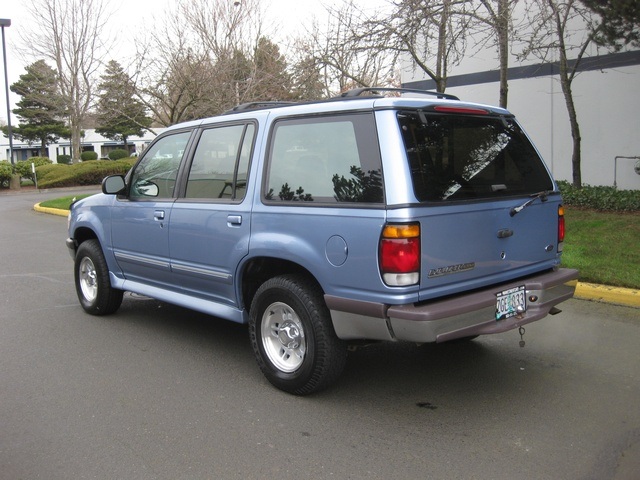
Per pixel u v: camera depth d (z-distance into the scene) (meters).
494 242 4.11
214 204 4.88
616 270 7.27
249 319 4.65
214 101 15.19
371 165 3.81
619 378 4.70
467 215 3.91
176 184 5.38
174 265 5.34
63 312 6.91
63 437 3.85
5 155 62.09
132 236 5.84
